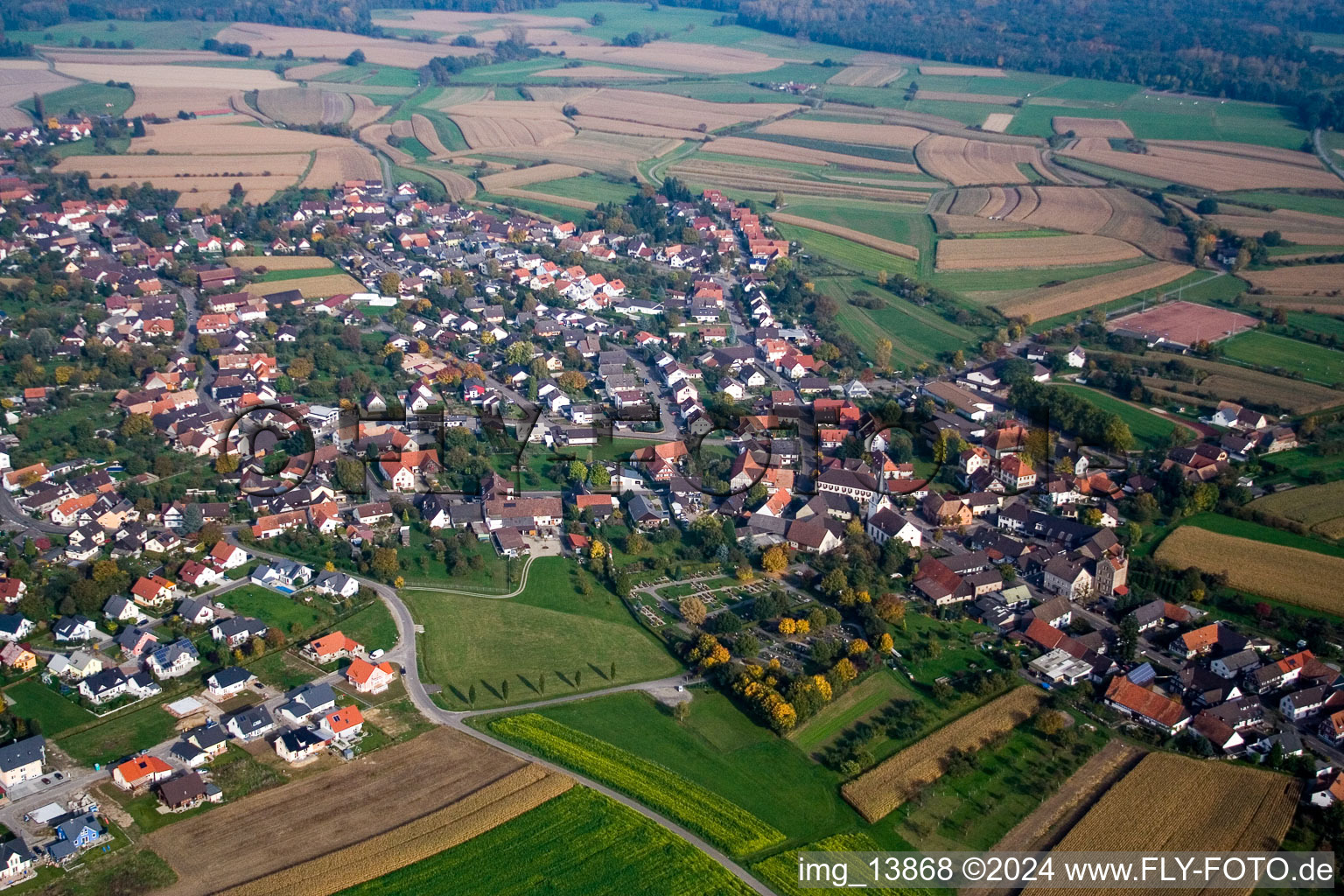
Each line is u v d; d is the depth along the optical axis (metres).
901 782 180.00
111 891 153.62
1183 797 176.88
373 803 172.62
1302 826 170.38
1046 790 178.38
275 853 161.62
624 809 172.50
